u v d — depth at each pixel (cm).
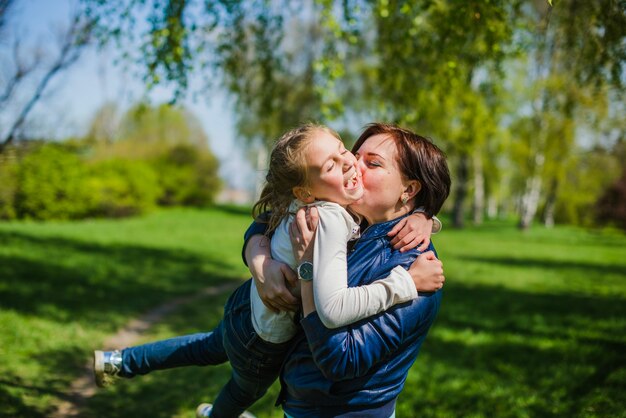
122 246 1552
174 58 523
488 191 4294
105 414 454
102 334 698
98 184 2650
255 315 216
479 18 405
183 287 1056
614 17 368
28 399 463
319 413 202
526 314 870
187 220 2914
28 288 887
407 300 193
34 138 794
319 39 855
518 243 2267
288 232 206
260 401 486
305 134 199
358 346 188
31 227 1955
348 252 206
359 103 1523
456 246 2053
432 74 540
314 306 192
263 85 772
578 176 3062
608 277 1300
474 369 592
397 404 489
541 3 488
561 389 513
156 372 570
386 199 205
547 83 679
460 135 818
